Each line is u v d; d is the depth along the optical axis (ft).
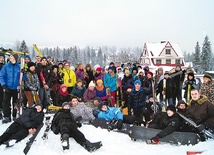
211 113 17.76
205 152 14.75
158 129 18.17
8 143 15.60
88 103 25.07
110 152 15.74
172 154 15.43
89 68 34.96
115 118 21.18
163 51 140.15
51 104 28.91
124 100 28.43
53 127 18.71
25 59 28.71
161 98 28.55
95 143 15.88
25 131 17.53
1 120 23.07
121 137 18.89
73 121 18.81
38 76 26.03
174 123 17.26
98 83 28.43
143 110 23.40
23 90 24.09
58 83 29.84
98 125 21.36
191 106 18.75
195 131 17.81
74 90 27.25
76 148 16.10
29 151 15.40
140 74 32.24
